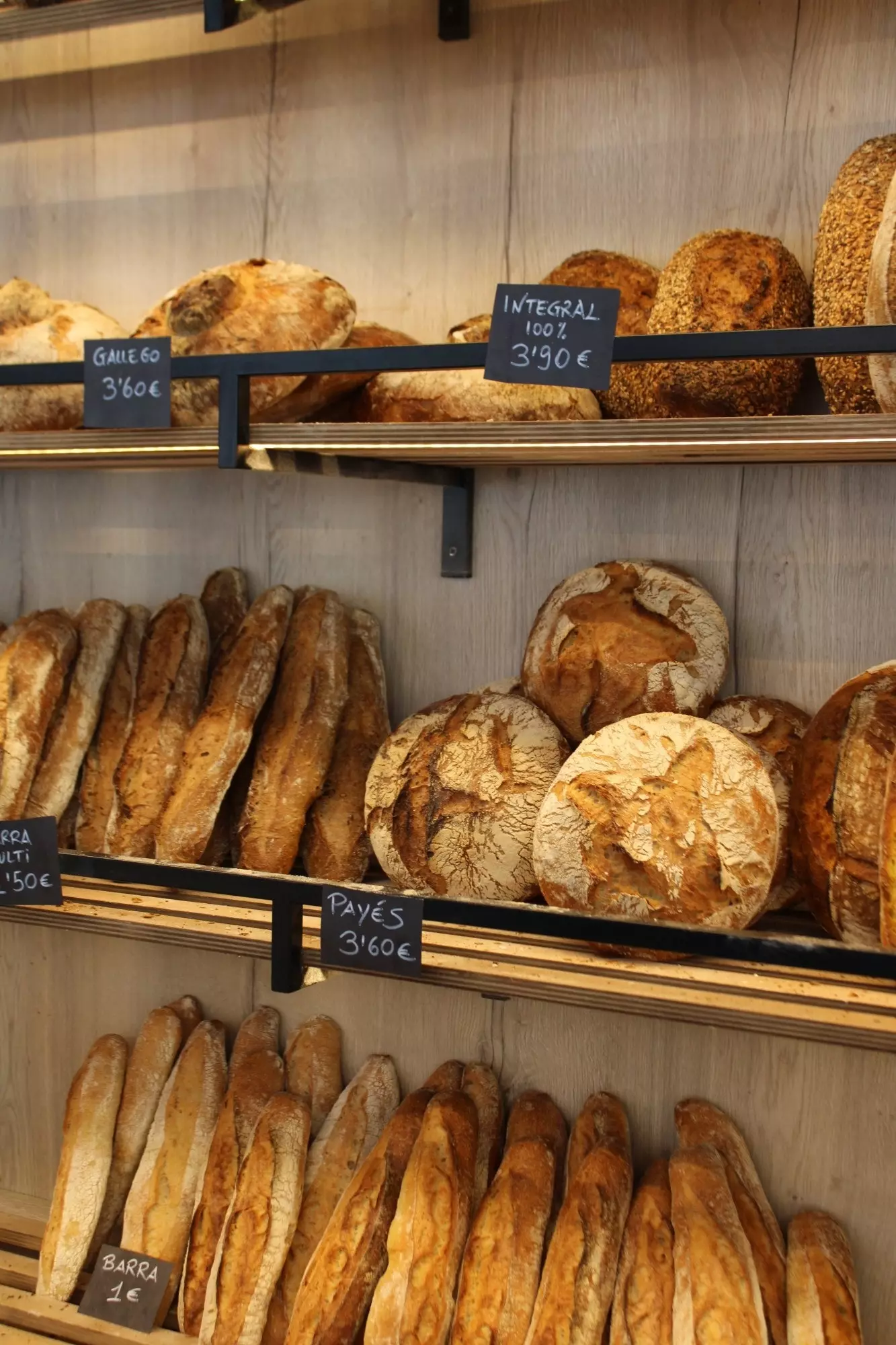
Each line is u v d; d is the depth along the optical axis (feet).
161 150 5.48
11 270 5.85
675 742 3.83
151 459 4.87
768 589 4.54
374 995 5.32
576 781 3.85
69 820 4.94
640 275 4.46
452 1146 4.44
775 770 3.99
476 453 4.31
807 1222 4.46
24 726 4.58
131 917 4.36
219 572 5.34
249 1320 4.28
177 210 5.48
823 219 3.89
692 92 4.54
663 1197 4.29
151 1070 5.27
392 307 5.13
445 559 5.03
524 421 3.91
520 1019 5.06
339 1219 4.39
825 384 3.92
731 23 4.45
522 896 4.17
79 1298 4.88
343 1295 4.19
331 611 4.92
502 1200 4.29
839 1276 4.14
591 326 3.38
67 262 5.73
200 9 4.79
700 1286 3.83
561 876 3.82
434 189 5.00
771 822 3.66
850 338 3.13
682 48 4.53
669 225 4.62
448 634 5.10
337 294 4.30
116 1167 5.11
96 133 5.59
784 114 4.40
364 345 4.63
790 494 4.49
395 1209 4.41
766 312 3.95
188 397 4.20
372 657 5.03
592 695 4.24
